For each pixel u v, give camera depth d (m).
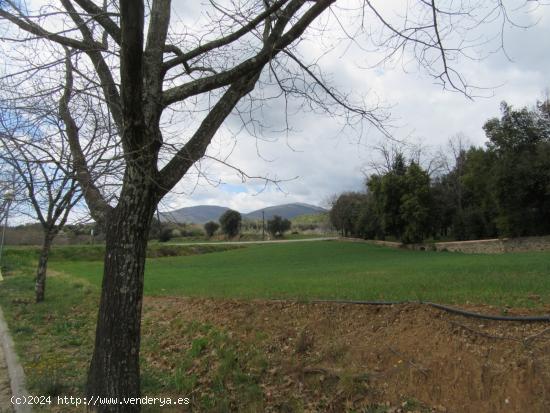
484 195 47.38
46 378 6.80
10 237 28.22
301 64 5.94
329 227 99.38
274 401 6.29
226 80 5.22
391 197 53.34
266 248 57.59
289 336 7.83
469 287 10.14
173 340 9.05
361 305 8.16
